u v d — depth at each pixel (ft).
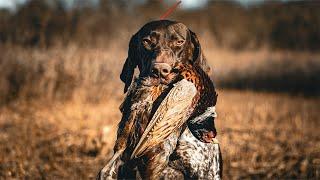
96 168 32.50
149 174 14.78
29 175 30.83
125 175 14.98
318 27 112.37
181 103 14.74
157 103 14.85
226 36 102.37
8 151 35.24
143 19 85.25
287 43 109.09
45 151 35.22
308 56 89.10
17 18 60.39
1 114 48.39
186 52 15.37
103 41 66.08
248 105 54.39
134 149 14.75
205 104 15.34
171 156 15.11
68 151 35.60
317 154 35.22
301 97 67.41
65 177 30.60
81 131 40.70
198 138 15.31
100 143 35.78
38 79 55.98
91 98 54.80
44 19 60.59
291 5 117.80
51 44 60.80
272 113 50.47
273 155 34.83
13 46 58.13
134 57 15.90
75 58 57.26
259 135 40.42
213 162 15.61
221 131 40.96
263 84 78.79
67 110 49.60
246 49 97.96
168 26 15.28
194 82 14.99
